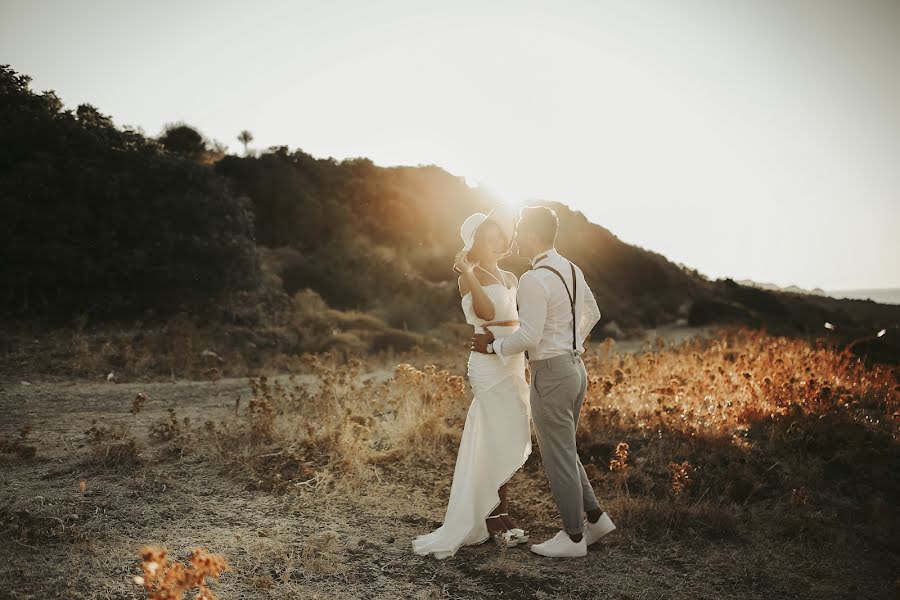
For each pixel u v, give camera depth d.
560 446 3.51
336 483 4.57
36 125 13.77
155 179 15.16
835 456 4.68
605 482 4.58
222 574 3.21
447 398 6.06
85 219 13.27
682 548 3.74
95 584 3.02
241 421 6.39
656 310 34.25
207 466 4.91
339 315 17.80
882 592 3.26
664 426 5.27
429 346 16.14
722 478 4.52
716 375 6.51
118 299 12.65
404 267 27.06
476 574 3.38
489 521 3.78
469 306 3.76
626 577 3.38
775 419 5.25
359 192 34.38
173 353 10.72
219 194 16.45
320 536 3.73
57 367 9.36
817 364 6.79
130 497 4.22
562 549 3.59
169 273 13.71
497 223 3.72
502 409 3.70
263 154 33.53
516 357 3.75
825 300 42.38
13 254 11.98
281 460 5.00
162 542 3.55
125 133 16.08
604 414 5.35
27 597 2.86
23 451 4.92
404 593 3.13
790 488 4.38
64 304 12.16
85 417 6.68
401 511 4.19
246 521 3.93
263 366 11.52
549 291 3.41
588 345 20.27
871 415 5.47
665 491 4.43
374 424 5.79
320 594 3.07
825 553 3.67
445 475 4.84
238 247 15.48
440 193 40.50
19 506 3.92
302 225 27.39
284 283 20.39
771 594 3.24
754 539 3.84
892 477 4.46
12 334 10.80
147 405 7.46
